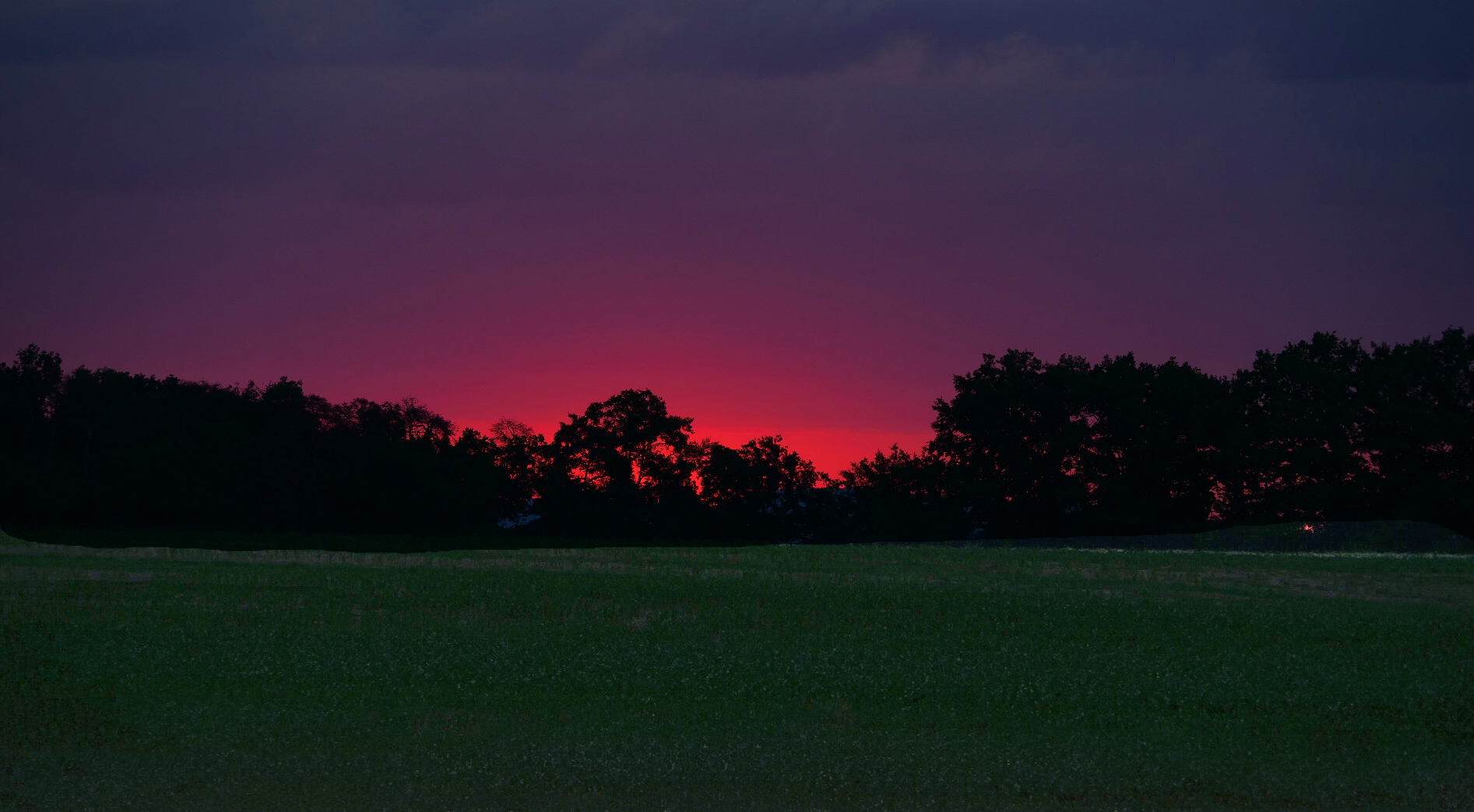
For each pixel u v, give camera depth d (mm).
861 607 14086
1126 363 56938
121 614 13188
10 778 8609
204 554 19297
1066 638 12578
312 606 13961
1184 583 15859
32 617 12906
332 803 8242
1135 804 8336
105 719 9711
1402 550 20719
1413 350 47250
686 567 17594
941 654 11891
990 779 8766
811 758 9016
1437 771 8969
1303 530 23781
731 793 8469
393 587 15312
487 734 9508
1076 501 52500
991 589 15516
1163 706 10242
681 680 10906
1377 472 45562
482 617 13484
